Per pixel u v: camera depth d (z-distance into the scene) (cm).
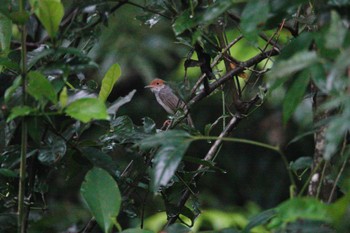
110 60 1384
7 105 476
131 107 1503
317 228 400
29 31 559
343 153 462
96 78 1355
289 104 414
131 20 1411
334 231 399
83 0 513
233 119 680
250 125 1386
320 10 480
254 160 1529
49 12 441
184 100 587
